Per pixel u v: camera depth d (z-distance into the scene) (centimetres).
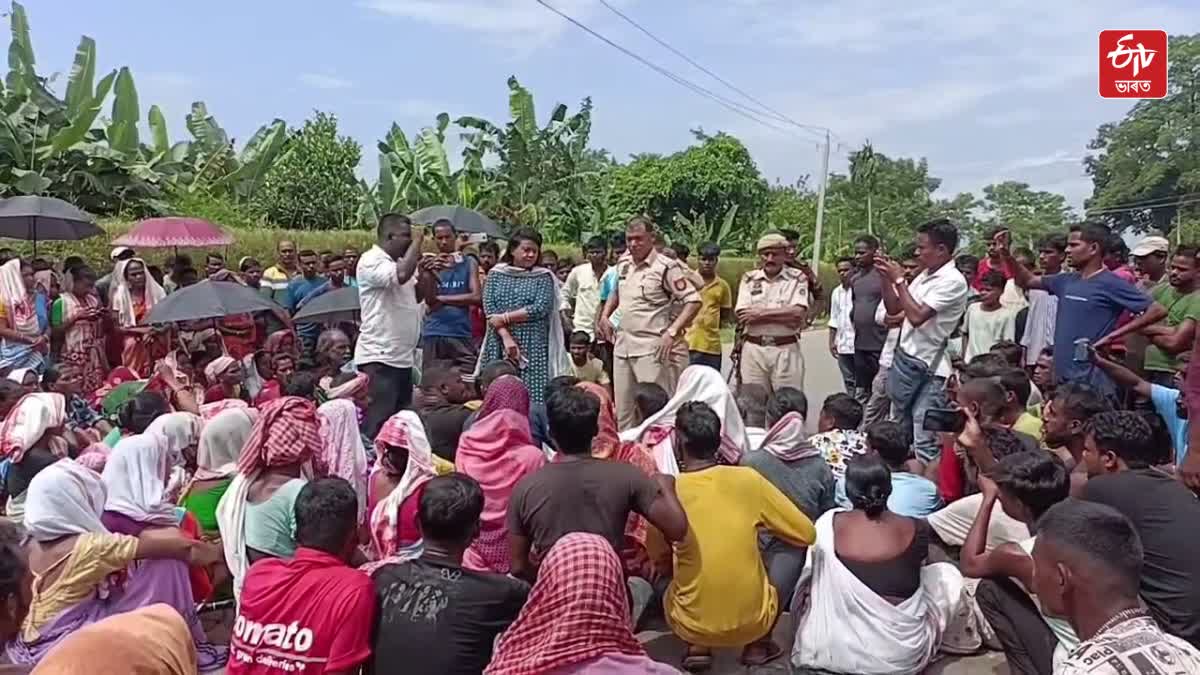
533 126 2112
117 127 1636
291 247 1112
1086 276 598
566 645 286
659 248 734
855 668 405
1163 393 546
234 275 1028
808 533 420
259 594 310
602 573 289
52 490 381
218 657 424
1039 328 803
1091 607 215
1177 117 5253
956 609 436
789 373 763
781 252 766
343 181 2023
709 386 505
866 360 938
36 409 541
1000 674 430
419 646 303
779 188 4012
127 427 518
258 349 830
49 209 910
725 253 2627
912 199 4981
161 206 1644
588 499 388
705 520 415
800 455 487
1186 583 345
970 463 511
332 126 2106
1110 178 5556
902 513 474
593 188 2261
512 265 668
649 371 711
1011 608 381
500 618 311
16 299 787
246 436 482
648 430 518
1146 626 210
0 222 945
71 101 1591
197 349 745
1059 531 219
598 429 443
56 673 186
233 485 427
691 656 435
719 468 427
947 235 624
